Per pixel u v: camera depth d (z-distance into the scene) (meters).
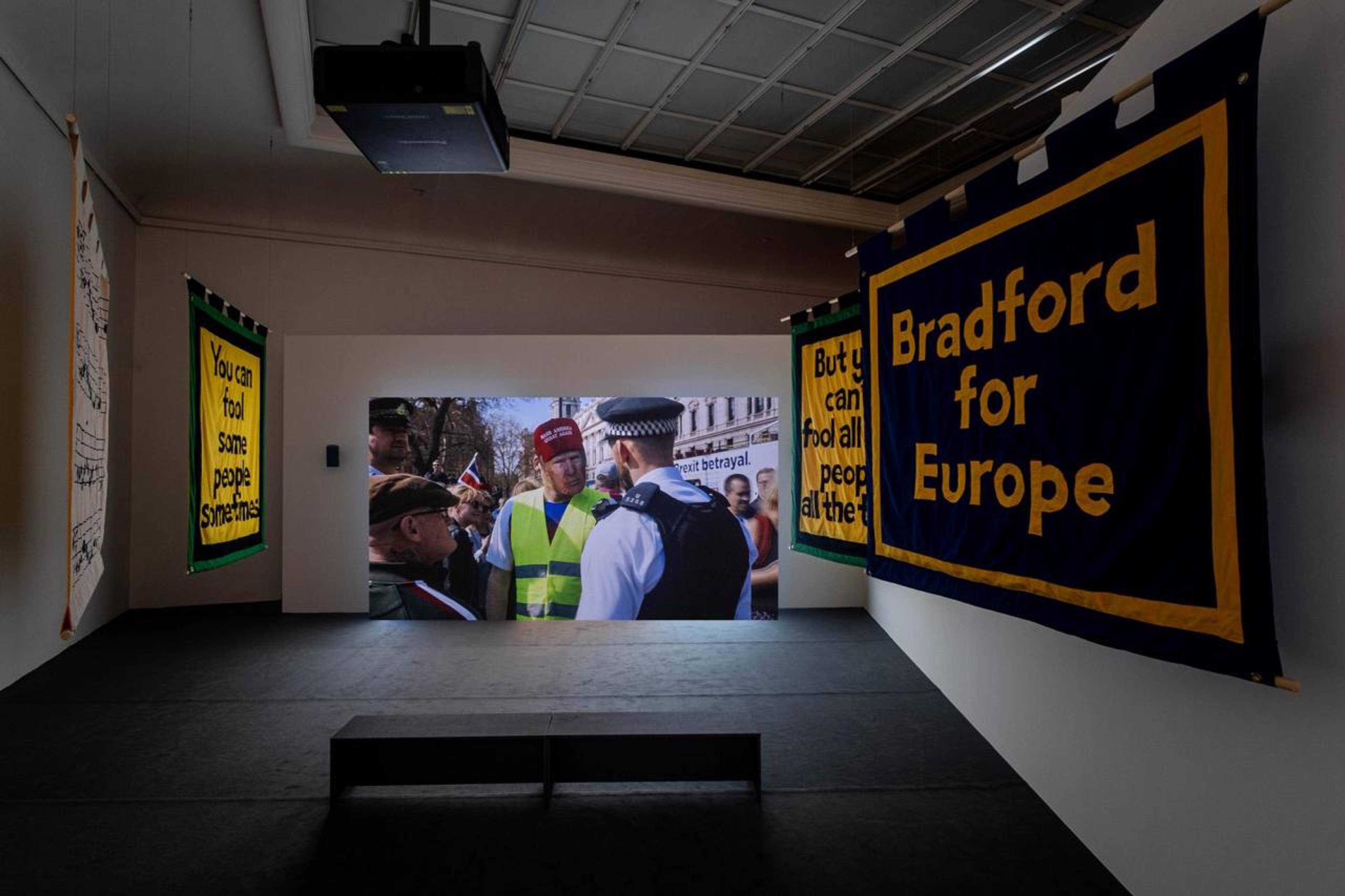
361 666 5.96
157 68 5.70
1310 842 1.81
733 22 5.79
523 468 7.70
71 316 3.72
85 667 5.88
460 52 3.34
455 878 2.95
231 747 4.26
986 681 4.34
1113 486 2.39
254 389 6.83
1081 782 3.12
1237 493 1.91
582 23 5.82
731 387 8.30
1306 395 1.87
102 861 3.05
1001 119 7.46
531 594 7.62
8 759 4.08
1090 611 2.48
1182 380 2.12
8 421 5.14
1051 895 2.78
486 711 4.90
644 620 7.54
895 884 2.89
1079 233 2.58
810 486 6.26
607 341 8.27
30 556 5.57
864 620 7.64
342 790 3.62
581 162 8.05
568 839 3.25
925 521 3.63
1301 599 1.87
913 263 3.74
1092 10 5.63
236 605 8.47
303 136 6.66
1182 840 2.37
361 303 9.40
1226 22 2.20
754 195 8.91
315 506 8.05
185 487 8.36
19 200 5.25
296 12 4.98
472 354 8.20
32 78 5.35
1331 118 1.79
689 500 7.61
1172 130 2.18
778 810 3.51
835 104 7.08
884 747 4.27
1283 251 1.96
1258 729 2.00
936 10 5.64
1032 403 2.83
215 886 2.89
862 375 4.28
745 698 5.16
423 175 7.89
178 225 8.42
